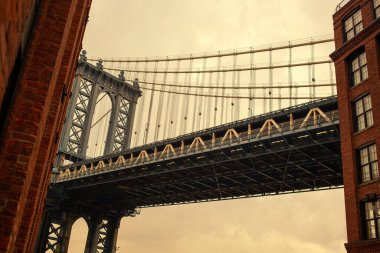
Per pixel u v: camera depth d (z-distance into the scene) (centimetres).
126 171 5388
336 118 3225
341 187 4416
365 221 2383
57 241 6575
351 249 2369
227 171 4694
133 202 6625
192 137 4491
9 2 213
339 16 3122
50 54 605
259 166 4375
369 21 2766
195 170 4744
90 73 7350
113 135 7319
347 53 2902
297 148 3609
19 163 534
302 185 4669
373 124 2491
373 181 2378
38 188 984
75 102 6906
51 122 1031
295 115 3644
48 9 631
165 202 6375
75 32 1078
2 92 263
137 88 7962
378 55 2616
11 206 512
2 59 239
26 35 480
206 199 5762
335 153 3603
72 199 6681
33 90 575
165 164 4894
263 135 3747
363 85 2673
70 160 6675
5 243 494
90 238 6919
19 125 550
